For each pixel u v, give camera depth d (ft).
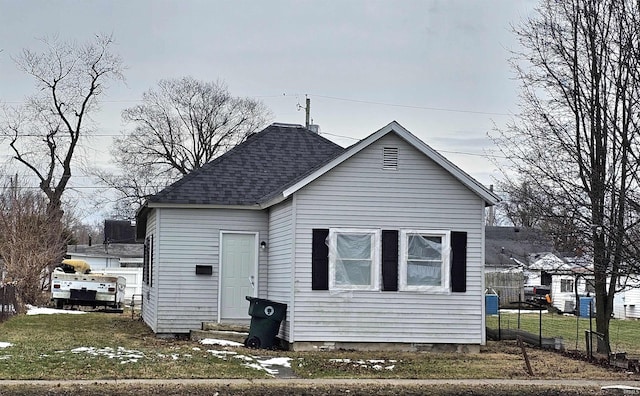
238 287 71.67
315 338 60.08
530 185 66.64
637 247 52.90
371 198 61.36
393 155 61.82
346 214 61.05
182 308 70.64
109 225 208.03
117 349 56.18
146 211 77.82
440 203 62.08
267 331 61.46
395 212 61.57
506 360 57.88
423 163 62.08
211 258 71.36
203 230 71.41
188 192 71.15
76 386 42.55
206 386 43.52
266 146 78.23
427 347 61.21
